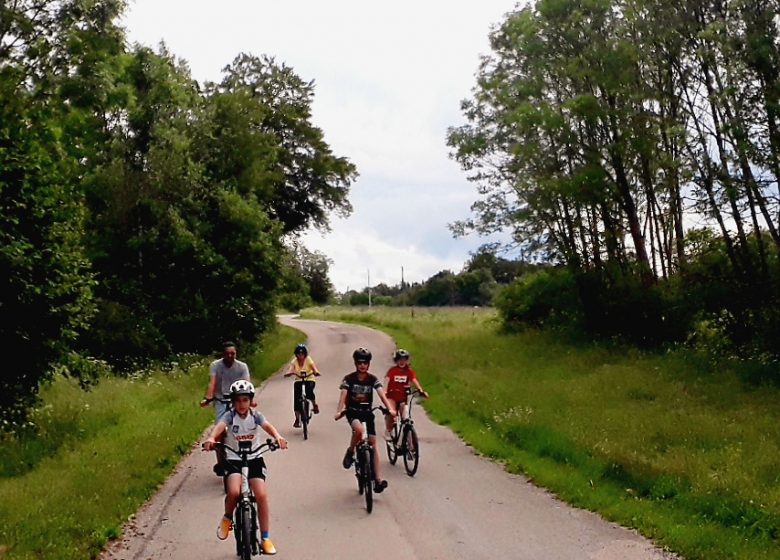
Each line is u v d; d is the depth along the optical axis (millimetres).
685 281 23859
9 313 13703
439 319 51094
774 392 16500
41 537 7820
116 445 12805
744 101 20031
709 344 22703
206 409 17500
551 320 32656
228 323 30078
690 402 16016
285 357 33188
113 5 27078
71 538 7961
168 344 27578
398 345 37938
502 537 8250
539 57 27094
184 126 32781
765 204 20453
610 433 13172
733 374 18734
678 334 24547
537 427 13922
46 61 26078
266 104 48156
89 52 26516
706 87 22016
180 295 29109
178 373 23859
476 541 8109
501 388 19203
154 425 14828
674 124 22391
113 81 28234
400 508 9562
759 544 7789
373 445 9867
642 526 8531
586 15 25625
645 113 24391
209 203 30781
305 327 57094
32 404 14211
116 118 33031
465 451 13578
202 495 10273
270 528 8711
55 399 16562
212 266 29594
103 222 28453
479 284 114250
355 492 10461
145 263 28953
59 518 8414
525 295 33531
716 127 21219
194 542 8172
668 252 27172
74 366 15328
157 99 33031
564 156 27797
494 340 32031
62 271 14562
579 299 29109
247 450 7328
